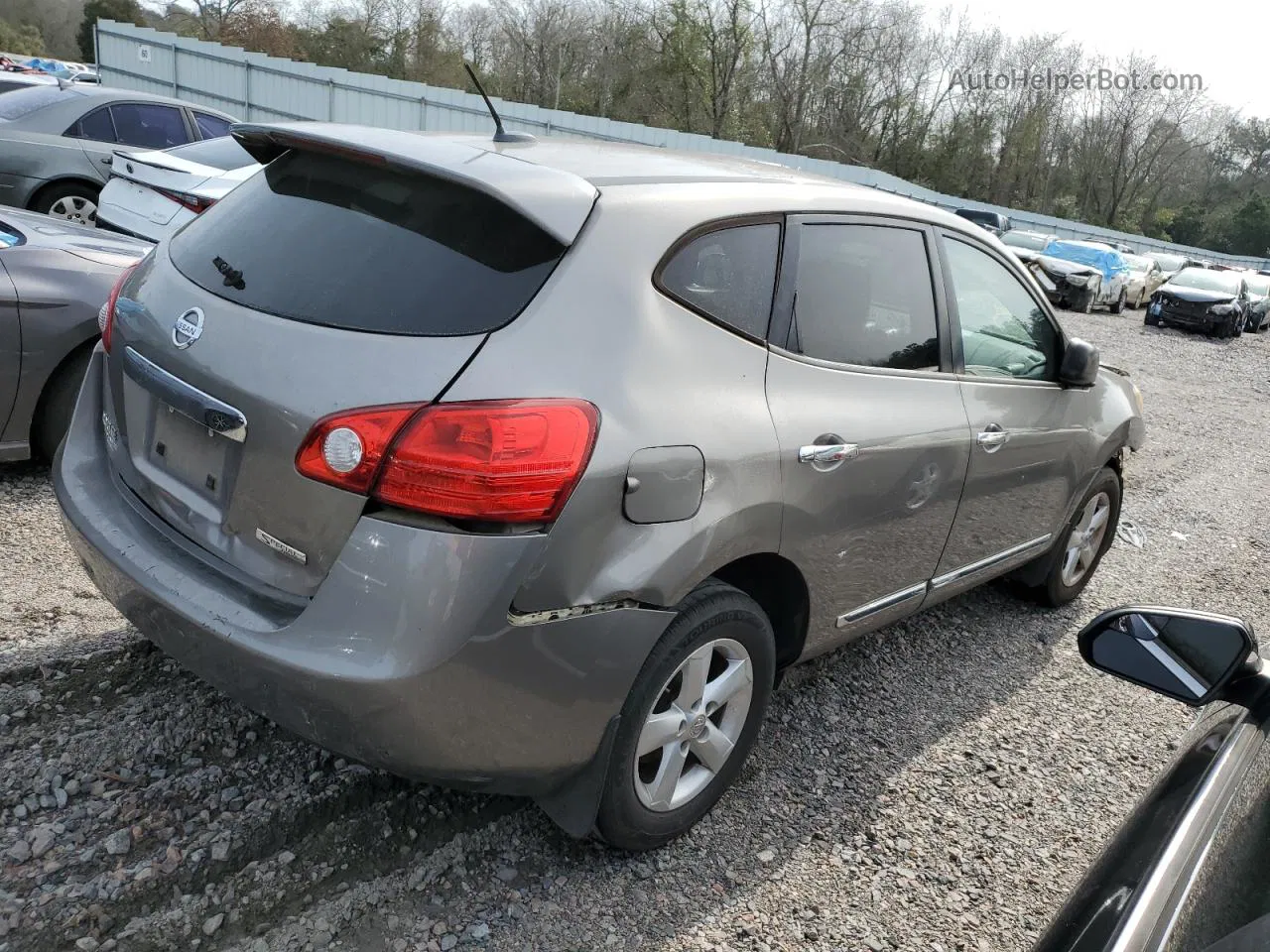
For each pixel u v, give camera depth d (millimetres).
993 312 3650
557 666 2156
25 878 2287
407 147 2420
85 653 3143
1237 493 7953
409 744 2078
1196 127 73500
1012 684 4059
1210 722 1884
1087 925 1376
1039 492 3990
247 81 26562
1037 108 60781
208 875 2385
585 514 2109
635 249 2311
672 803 2639
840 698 3719
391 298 2158
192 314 2350
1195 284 22219
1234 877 1360
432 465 1986
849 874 2779
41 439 4309
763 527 2541
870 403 2912
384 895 2416
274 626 2111
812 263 2809
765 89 49250
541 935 2381
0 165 9016
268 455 2137
